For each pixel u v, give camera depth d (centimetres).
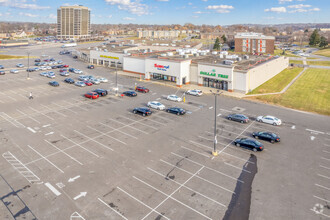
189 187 2592
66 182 2653
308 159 3175
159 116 4669
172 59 7169
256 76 6781
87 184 2623
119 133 3894
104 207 2295
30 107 5103
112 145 3497
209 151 3359
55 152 3278
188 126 4206
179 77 6875
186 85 7056
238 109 5125
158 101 5606
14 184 2614
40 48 17438
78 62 11288
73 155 3209
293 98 5888
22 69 9325
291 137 3816
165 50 10650
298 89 6731
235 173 2852
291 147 3494
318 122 4444
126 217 2177
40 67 9331
